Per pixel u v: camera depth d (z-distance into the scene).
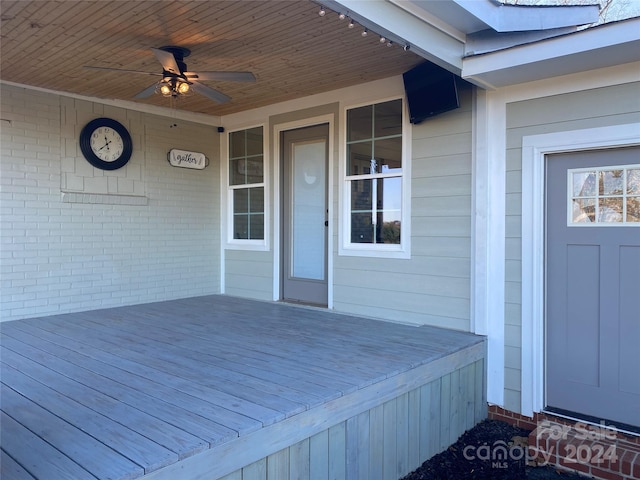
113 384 2.79
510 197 3.83
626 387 3.35
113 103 5.46
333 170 5.19
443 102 4.02
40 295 4.94
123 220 5.57
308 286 5.60
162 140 5.93
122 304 5.57
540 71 3.46
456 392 3.57
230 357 3.35
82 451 1.96
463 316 4.16
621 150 3.36
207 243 6.43
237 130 6.32
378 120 4.81
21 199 4.80
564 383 3.62
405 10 3.13
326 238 5.40
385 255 4.71
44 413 2.36
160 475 1.86
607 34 2.96
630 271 3.33
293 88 5.13
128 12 3.30
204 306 5.51
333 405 2.56
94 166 5.31
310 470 2.44
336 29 3.61
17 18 3.37
